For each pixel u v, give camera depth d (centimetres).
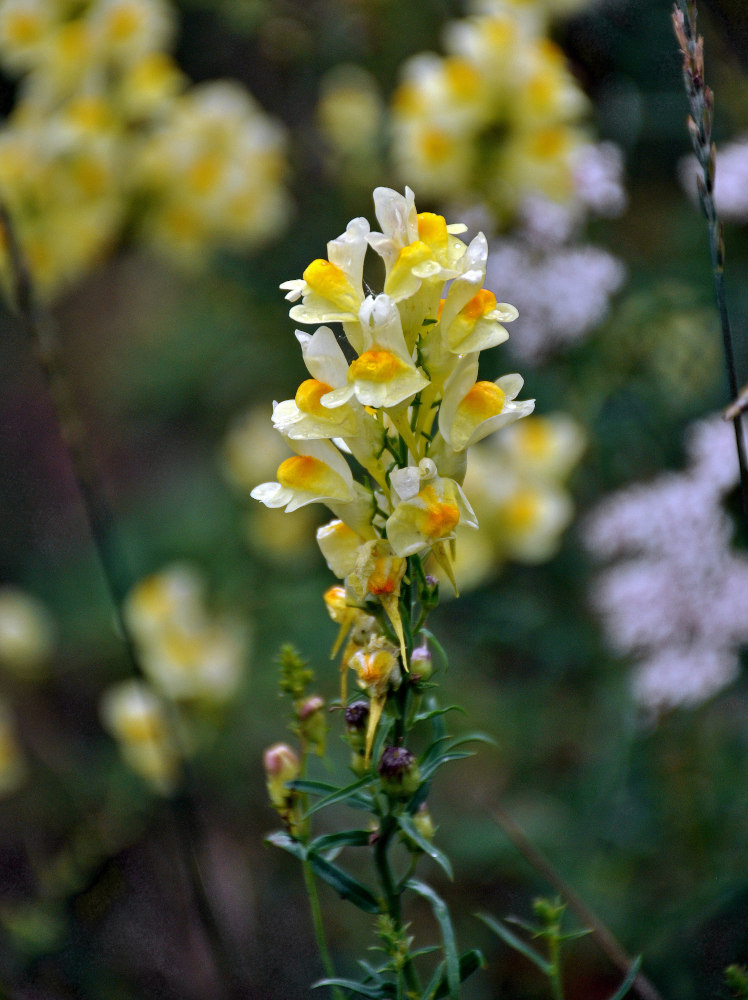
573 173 410
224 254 541
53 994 358
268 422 556
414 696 177
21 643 536
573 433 413
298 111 622
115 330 767
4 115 562
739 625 312
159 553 600
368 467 176
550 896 346
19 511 691
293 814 193
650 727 356
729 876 315
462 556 420
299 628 520
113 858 409
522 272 385
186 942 386
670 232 443
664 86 461
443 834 398
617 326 401
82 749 525
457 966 166
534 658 461
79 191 462
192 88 641
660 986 307
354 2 550
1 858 455
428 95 435
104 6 461
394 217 168
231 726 484
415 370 165
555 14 466
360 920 394
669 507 319
